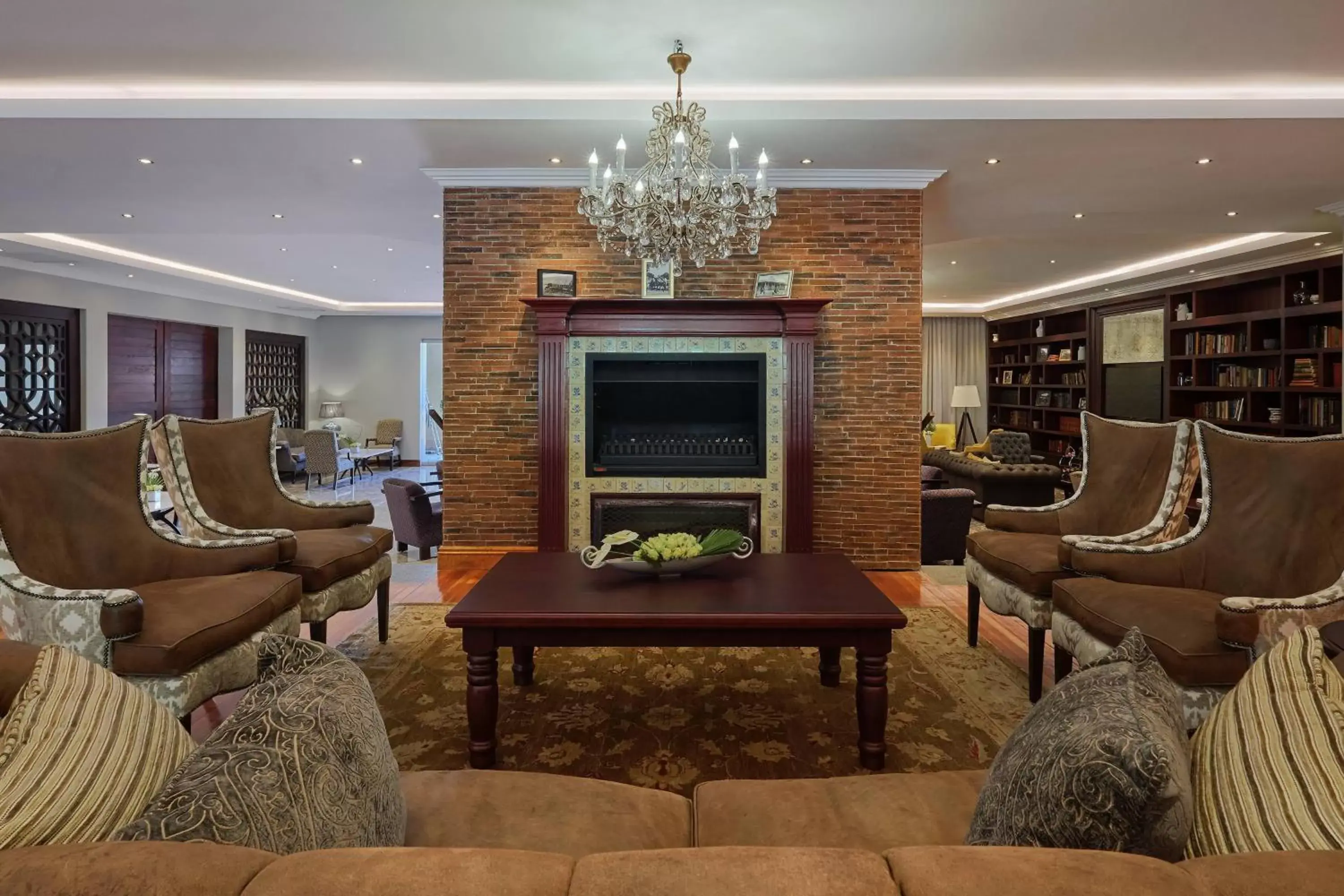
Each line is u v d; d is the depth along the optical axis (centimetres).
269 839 77
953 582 483
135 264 820
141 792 88
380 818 100
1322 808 79
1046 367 1104
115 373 930
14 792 77
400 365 1299
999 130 411
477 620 232
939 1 315
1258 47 353
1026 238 718
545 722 267
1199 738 104
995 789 97
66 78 385
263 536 290
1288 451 245
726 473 497
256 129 409
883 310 507
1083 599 248
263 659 110
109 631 206
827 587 268
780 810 133
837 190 505
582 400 496
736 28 337
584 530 499
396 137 425
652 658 335
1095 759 78
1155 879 59
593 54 362
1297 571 232
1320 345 695
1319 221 594
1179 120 393
